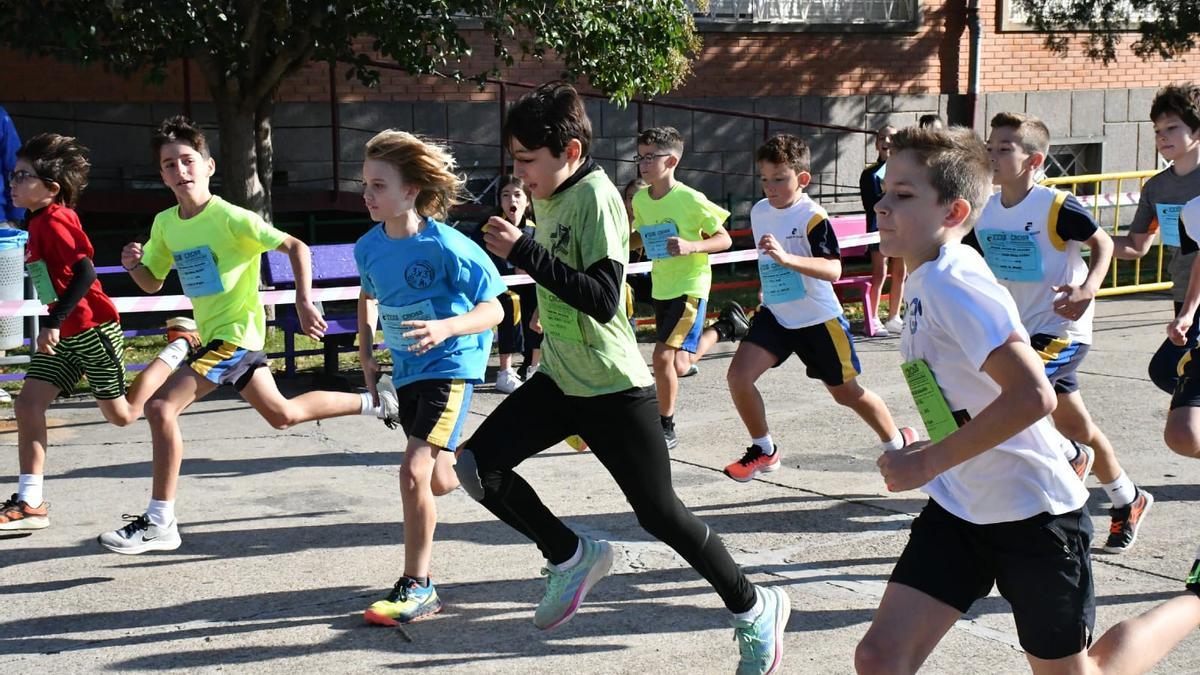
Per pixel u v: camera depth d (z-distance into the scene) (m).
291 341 9.17
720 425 7.72
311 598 4.76
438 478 4.60
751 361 5.97
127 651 4.27
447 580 4.93
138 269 5.50
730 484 6.34
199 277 5.29
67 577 5.02
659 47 11.17
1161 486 6.12
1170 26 15.29
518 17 10.29
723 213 7.05
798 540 5.42
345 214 14.29
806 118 16.22
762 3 15.97
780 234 6.02
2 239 8.19
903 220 3.05
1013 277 5.21
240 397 8.67
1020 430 2.83
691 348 7.11
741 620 3.91
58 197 5.52
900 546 5.33
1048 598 3.02
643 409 3.91
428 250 4.45
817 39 16.14
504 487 4.05
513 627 4.45
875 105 16.53
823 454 6.93
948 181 3.01
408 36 9.81
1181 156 5.71
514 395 4.13
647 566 5.08
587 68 10.77
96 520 5.81
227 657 4.22
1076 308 4.89
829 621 4.49
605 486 6.30
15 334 8.52
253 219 5.25
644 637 4.36
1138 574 4.91
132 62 9.80
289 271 8.91
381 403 5.81
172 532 5.18
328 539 5.50
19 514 5.46
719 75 15.75
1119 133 17.89
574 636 4.37
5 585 4.93
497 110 14.68
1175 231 5.78
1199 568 3.20
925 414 3.11
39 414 5.53
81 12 9.07
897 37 16.52
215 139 13.66
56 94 13.36
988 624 4.43
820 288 5.89
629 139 15.32
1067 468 3.08
